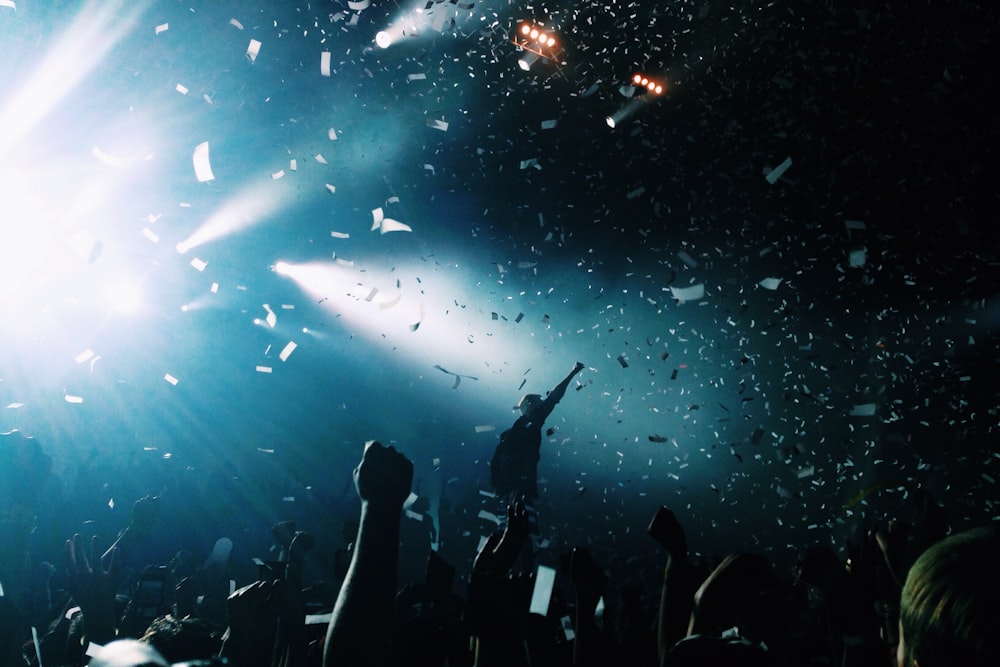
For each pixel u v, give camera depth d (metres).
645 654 2.95
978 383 13.05
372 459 1.58
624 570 8.53
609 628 2.65
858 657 2.06
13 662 3.09
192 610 4.08
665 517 2.55
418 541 5.97
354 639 1.45
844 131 14.15
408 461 1.59
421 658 2.46
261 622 2.39
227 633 2.43
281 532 3.24
